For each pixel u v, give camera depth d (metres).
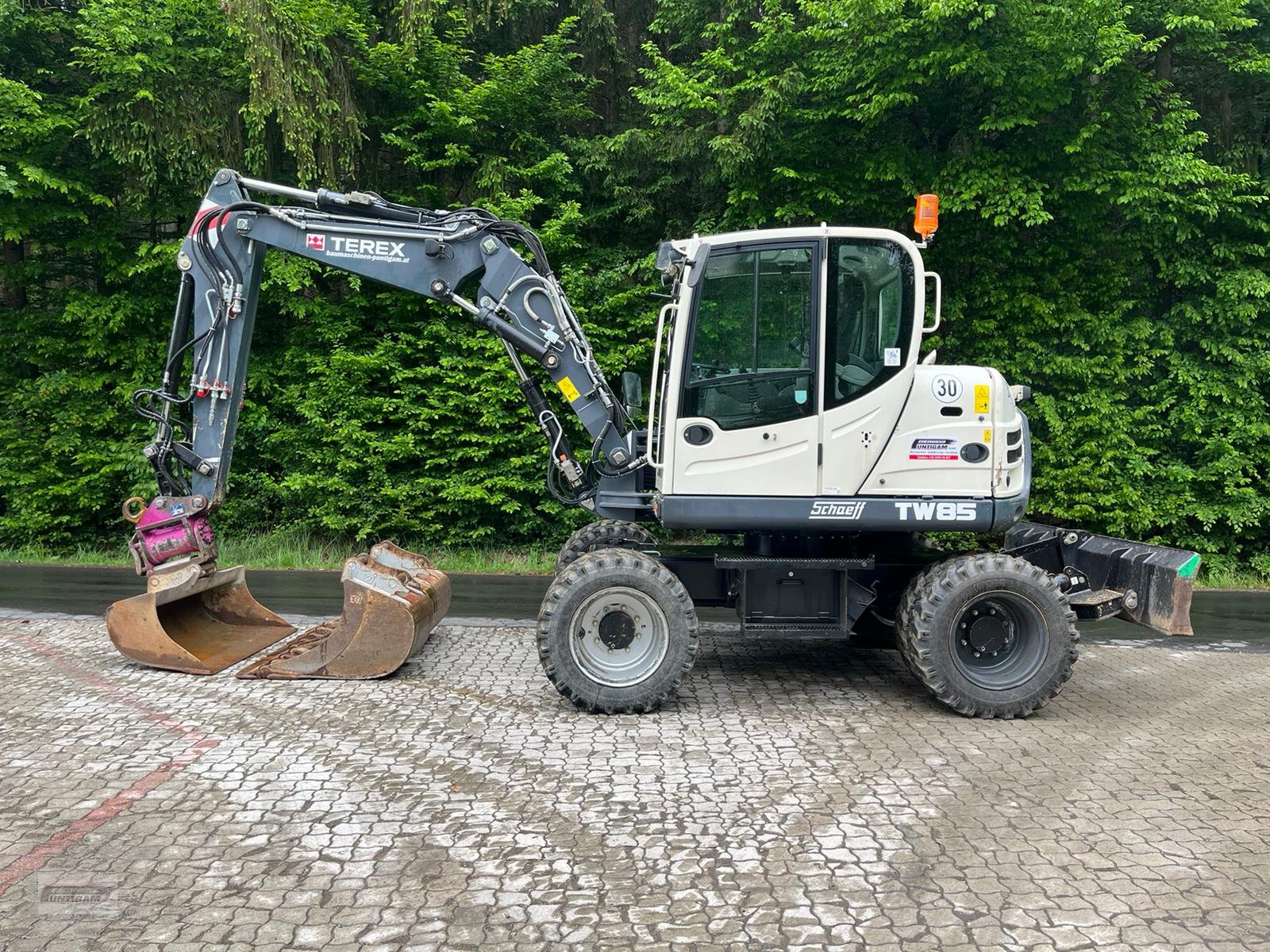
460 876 3.34
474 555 11.52
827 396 5.39
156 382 11.88
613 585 5.26
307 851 3.52
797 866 3.45
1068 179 10.25
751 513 5.42
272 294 11.54
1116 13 9.74
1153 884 3.34
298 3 10.74
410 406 11.57
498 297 6.11
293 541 11.77
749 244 5.37
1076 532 6.61
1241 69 10.74
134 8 10.88
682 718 5.28
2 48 11.27
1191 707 5.68
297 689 5.70
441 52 11.80
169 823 3.75
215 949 2.85
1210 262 11.19
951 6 9.17
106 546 12.32
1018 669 5.39
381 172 12.45
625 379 6.39
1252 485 11.29
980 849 3.62
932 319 11.27
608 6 13.50
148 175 11.00
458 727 5.01
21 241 11.72
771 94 10.24
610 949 2.88
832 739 4.93
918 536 7.17
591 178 12.51
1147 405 11.22
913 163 10.62
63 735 4.80
